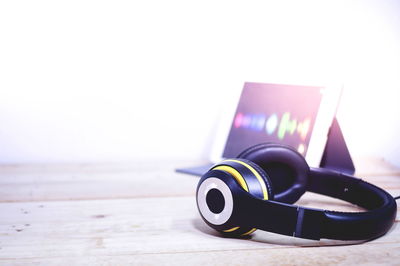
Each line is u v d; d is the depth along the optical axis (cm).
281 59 161
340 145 128
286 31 161
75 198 109
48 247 77
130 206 102
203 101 160
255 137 139
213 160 149
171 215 96
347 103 161
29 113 152
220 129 151
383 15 160
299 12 160
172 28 156
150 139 159
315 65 162
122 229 86
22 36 148
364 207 96
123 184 123
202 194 79
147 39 155
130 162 156
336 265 69
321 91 129
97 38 152
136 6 154
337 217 70
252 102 145
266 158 89
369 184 94
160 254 73
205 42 158
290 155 89
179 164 152
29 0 148
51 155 155
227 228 77
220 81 160
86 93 154
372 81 162
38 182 125
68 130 154
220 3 158
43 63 150
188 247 77
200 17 157
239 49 160
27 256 72
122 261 70
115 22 153
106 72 154
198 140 161
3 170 141
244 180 75
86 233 84
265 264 69
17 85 150
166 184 124
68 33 151
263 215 72
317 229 69
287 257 72
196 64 158
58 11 150
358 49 161
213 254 73
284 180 91
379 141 163
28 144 153
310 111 129
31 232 84
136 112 157
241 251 75
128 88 156
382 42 161
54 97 152
